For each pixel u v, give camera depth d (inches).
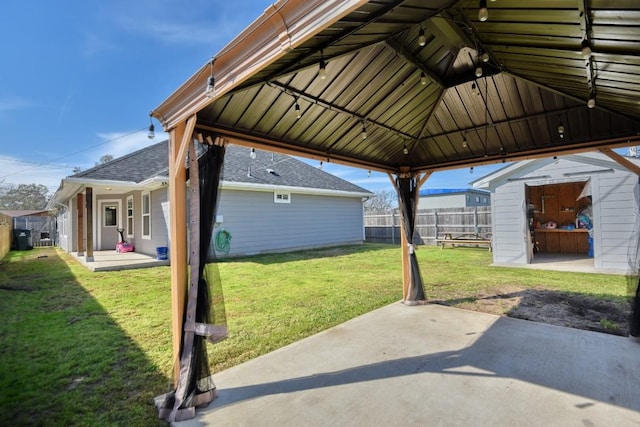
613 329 149.8
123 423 88.7
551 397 96.1
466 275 282.2
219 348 137.3
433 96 139.6
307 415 90.5
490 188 351.3
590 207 374.9
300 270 318.0
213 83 79.4
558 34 76.5
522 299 203.3
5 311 189.3
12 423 88.4
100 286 252.1
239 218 418.6
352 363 121.3
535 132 154.8
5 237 486.6
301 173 558.3
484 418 87.0
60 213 663.1
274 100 107.3
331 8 58.7
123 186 362.3
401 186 204.4
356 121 136.7
